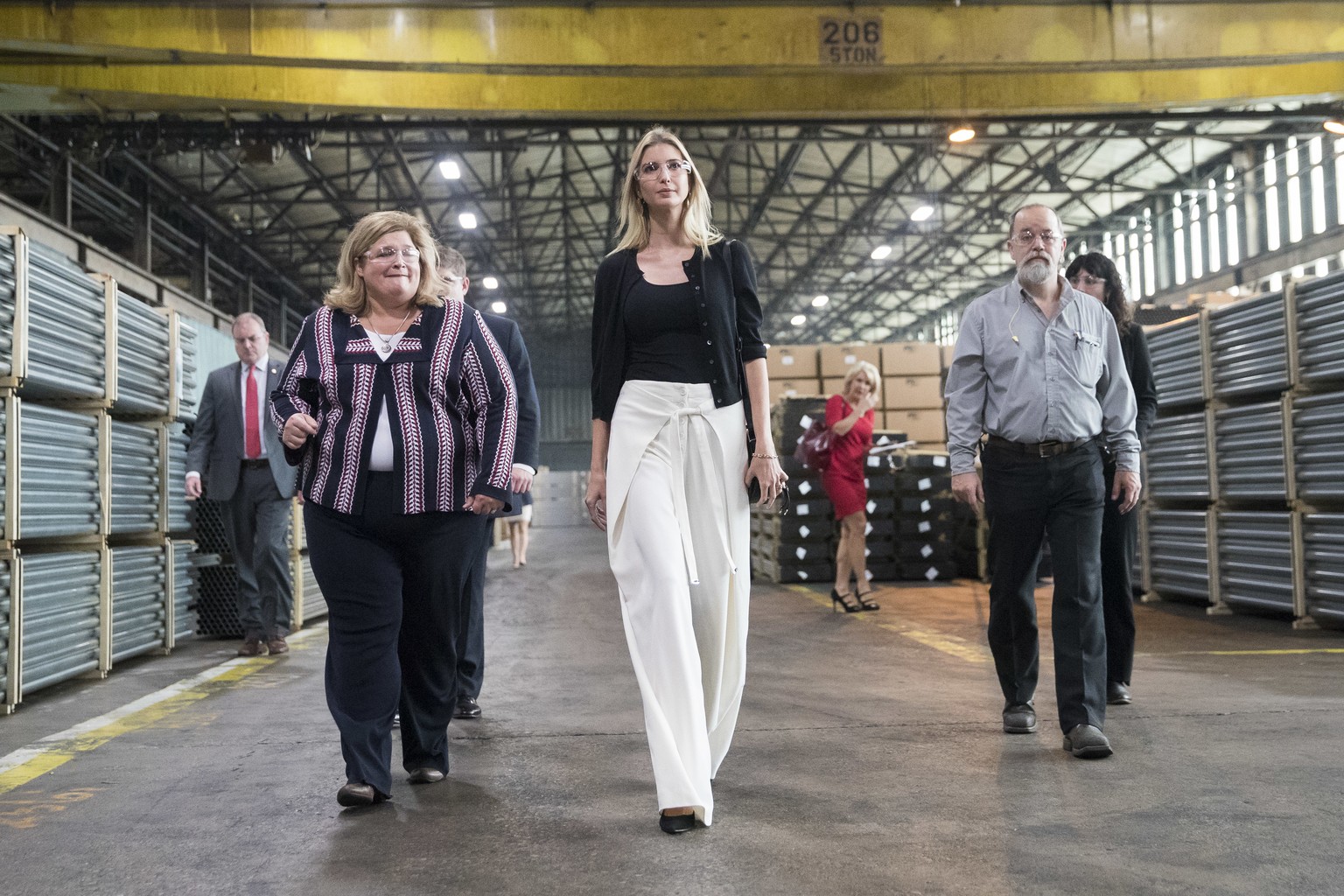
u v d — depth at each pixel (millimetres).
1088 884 2117
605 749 3492
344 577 2818
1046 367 3389
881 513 10062
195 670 5504
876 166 25094
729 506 2797
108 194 18922
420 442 2820
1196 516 7414
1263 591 6695
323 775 3186
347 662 2836
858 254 33625
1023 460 3410
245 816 2756
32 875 2320
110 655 5391
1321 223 21141
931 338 43406
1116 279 4082
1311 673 4676
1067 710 3268
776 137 19891
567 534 24531
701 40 10586
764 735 3623
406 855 2408
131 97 10836
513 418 2930
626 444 2762
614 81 11438
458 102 11234
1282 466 6500
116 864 2383
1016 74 11695
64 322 4992
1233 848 2322
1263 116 14344
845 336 46625
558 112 11383
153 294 16844
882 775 3031
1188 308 9422
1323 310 6109
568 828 2592
